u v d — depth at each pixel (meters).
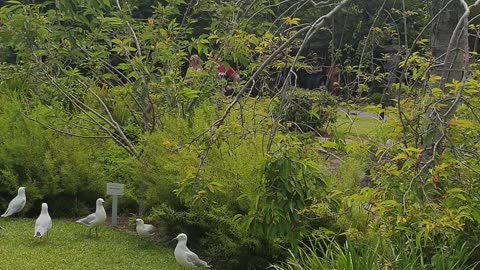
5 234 7.24
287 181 4.66
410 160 3.79
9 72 9.36
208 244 6.68
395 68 5.16
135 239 7.25
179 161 6.67
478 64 4.98
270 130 4.68
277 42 6.00
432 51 5.01
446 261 4.94
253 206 5.03
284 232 5.14
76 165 8.28
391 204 3.85
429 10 5.68
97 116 8.50
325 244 5.54
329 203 5.05
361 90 5.46
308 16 7.05
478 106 4.43
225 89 8.02
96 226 7.25
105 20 7.34
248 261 6.31
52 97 8.82
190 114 7.77
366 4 6.73
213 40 7.84
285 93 4.27
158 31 7.44
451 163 3.79
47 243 6.96
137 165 7.52
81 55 7.72
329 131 5.30
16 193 8.17
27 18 7.23
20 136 8.34
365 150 4.53
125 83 8.65
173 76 7.09
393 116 4.36
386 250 5.03
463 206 4.04
